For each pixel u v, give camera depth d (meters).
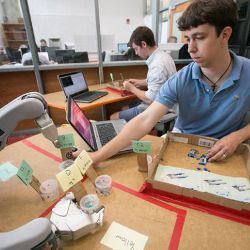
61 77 1.92
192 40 0.82
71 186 0.58
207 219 0.58
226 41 0.85
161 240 0.53
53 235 0.43
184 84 1.00
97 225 0.55
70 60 2.60
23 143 1.05
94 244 0.52
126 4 6.28
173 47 2.89
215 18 0.74
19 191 0.73
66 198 0.61
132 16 6.45
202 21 0.75
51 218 0.54
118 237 0.54
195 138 0.90
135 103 2.52
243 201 0.58
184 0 2.75
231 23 0.79
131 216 0.60
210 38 0.79
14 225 0.60
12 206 0.67
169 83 1.03
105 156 0.83
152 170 0.71
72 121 0.83
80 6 5.44
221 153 0.80
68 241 0.53
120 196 0.67
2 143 0.50
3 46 3.04
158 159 0.79
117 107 2.91
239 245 0.51
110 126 1.18
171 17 3.21
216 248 0.51
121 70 2.77
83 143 1.00
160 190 0.66
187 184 0.68
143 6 6.41
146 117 0.95
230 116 1.01
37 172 0.82
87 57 2.66
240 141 0.84
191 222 0.58
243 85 0.96
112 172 0.80
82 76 2.19
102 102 1.84
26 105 0.51
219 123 1.05
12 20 2.98
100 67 2.60
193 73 0.98
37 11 5.15
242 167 0.77
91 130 1.08
